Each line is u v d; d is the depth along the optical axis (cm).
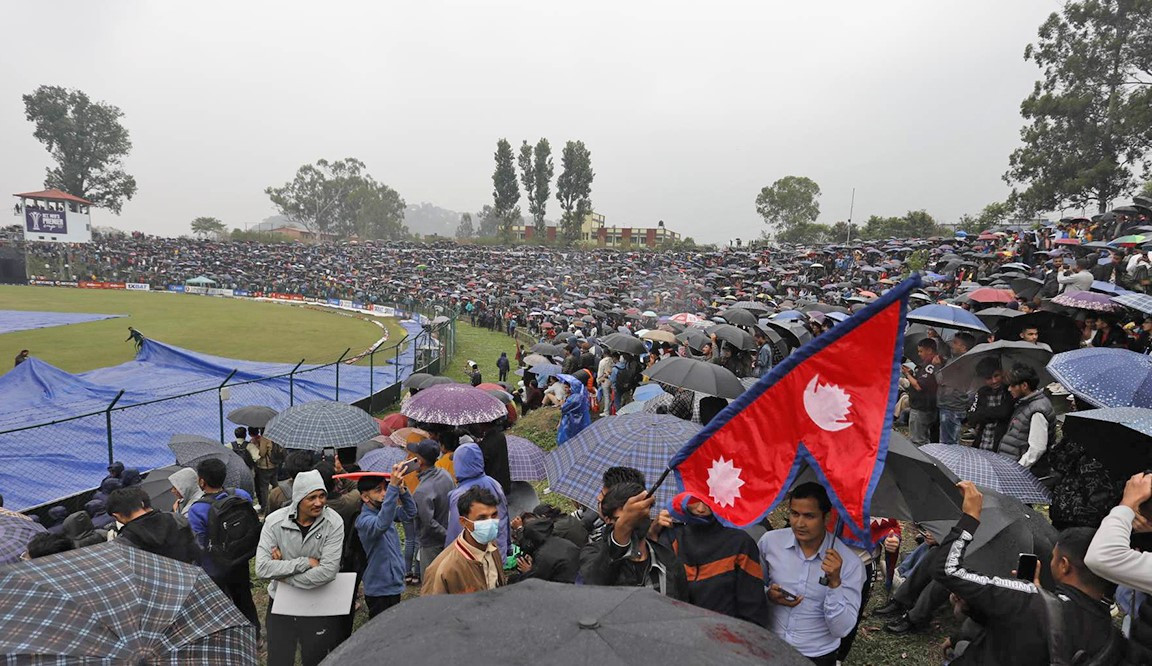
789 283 3259
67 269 7662
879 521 568
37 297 5891
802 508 379
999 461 585
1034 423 666
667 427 571
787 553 404
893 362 321
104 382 2327
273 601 533
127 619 301
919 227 7462
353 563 661
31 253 7994
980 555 473
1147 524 337
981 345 853
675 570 380
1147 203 2723
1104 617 329
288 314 5312
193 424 1803
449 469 802
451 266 7200
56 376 2081
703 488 375
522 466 837
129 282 7338
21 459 1482
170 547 553
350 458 903
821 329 1421
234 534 585
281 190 15288
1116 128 4553
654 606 238
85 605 297
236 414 1196
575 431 1170
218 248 9050
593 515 652
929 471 414
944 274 2789
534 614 224
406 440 1050
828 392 337
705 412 794
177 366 2556
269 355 3303
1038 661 328
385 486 612
